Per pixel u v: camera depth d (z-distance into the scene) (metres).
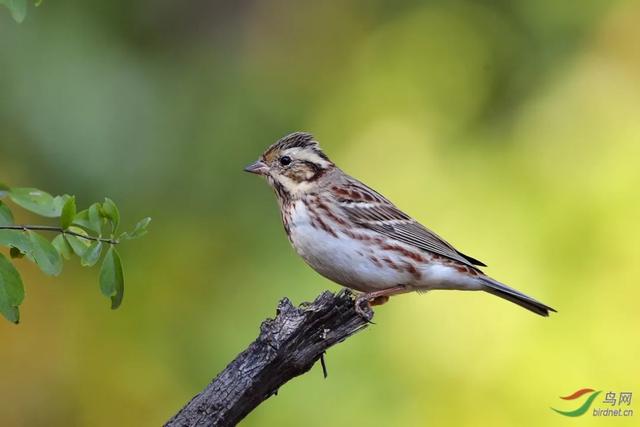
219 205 13.69
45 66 12.34
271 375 7.35
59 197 6.97
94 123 12.43
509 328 12.83
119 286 6.82
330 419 12.61
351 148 14.84
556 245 13.46
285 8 15.81
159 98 13.32
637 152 13.95
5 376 13.50
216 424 7.22
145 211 13.21
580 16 15.02
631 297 12.99
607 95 14.63
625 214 13.47
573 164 14.09
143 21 14.09
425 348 12.88
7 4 6.39
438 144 14.66
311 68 15.54
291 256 13.42
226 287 13.44
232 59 15.10
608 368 12.66
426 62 15.31
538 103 14.82
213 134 14.11
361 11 15.87
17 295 6.50
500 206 13.87
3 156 12.16
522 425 12.59
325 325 7.45
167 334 13.41
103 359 13.49
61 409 13.50
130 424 13.38
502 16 15.41
